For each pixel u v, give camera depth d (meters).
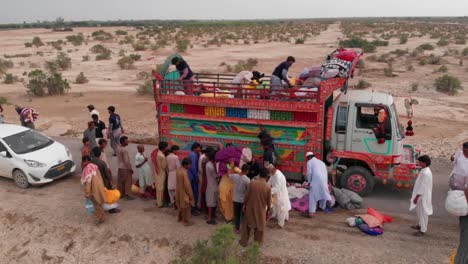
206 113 10.72
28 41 81.56
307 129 9.86
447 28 108.19
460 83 27.30
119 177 10.64
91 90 29.02
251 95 10.25
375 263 7.64
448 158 13.87
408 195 10.82
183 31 101.25
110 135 13.85
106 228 9.35
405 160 10.63
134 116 21.05
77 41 70.88
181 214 9.36
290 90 9.81
